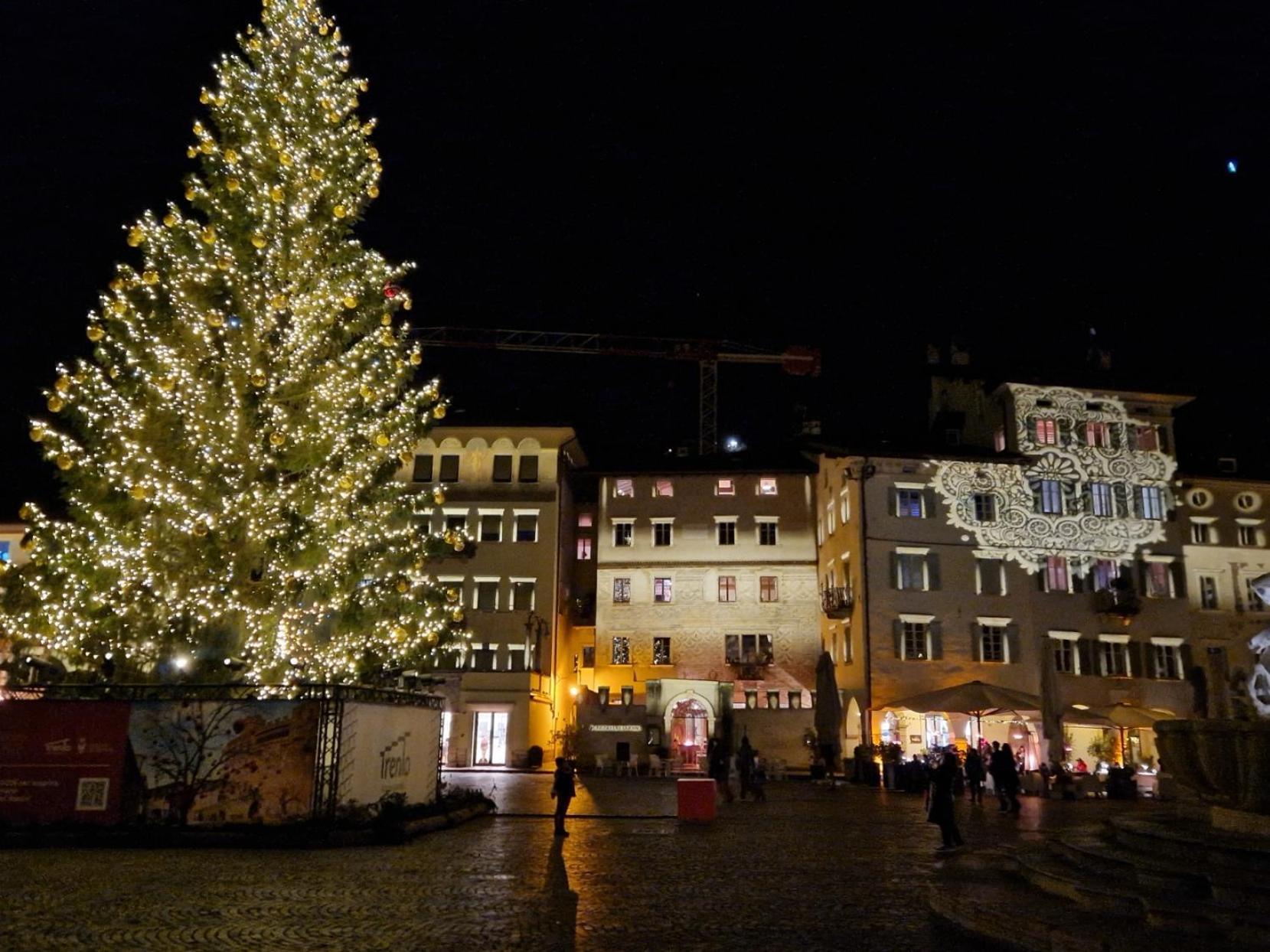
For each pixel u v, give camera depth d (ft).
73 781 59.98
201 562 71.00
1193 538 182.70
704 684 169.17
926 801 102.01
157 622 70.33
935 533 169.17
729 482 200.54
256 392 74.08
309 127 82.58
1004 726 158.81
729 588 195.83
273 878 45.01
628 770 160.04
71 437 75.31
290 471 77.20
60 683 68.80
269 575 73.56
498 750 177.06
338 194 83.05
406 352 92.07
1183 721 36.83
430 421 86.79
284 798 59.93
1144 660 171.42
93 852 54.65
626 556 198.70
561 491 201.05
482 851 56.49
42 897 39.09
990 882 38.14
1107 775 117.39
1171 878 31.78
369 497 82.38
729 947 31.01
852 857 54.54
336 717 61.36
